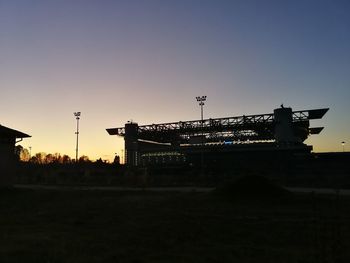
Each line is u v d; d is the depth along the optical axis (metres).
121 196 30.53
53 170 88.75
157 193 33.16
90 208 21.64
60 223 16.00
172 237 12.53
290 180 56.25
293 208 20.88
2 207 22.81
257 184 25.75
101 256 9.89
